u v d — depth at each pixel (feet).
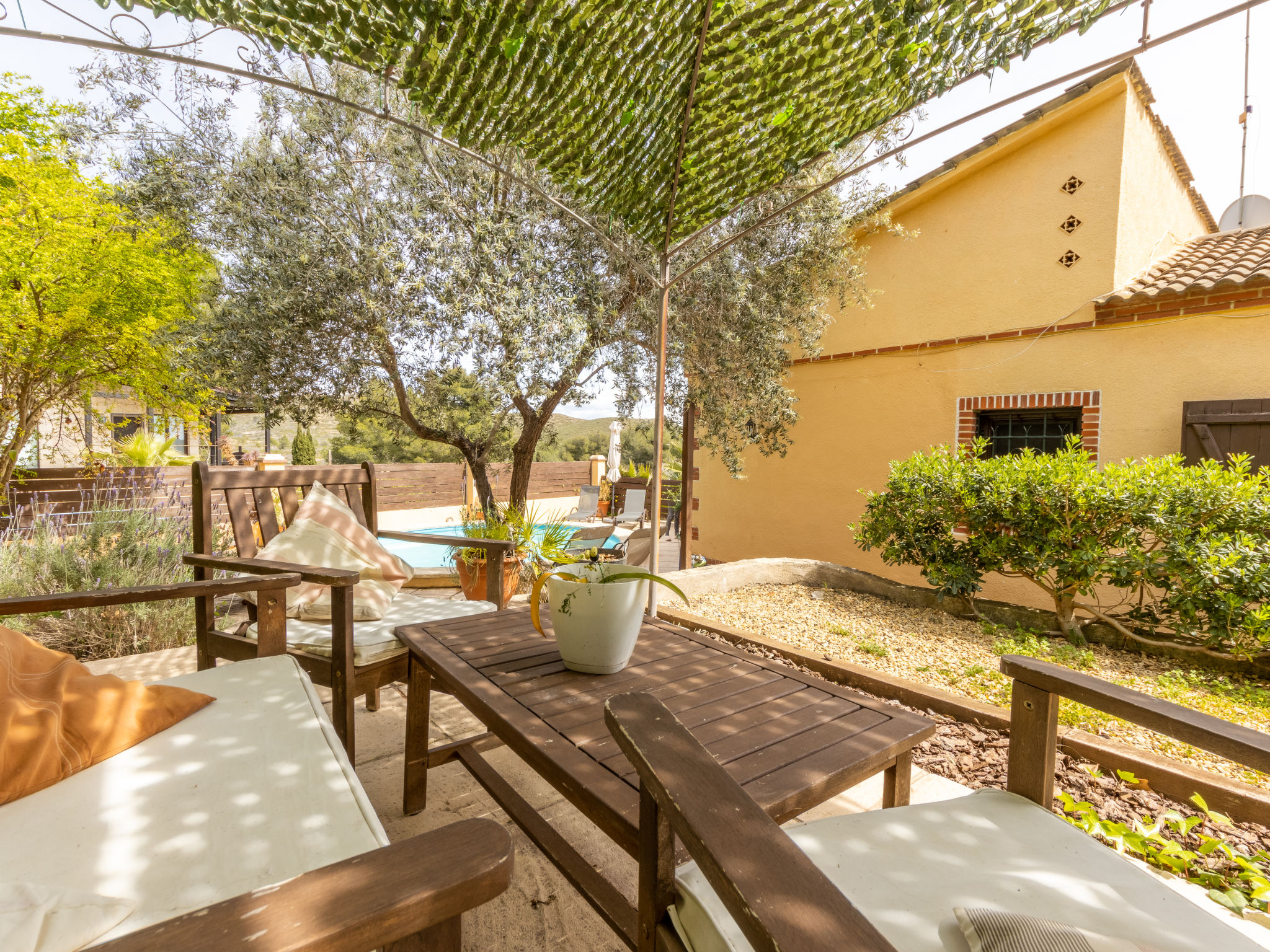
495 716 4.46
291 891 1.70
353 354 14.64
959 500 13.88
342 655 6.16
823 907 1.78
